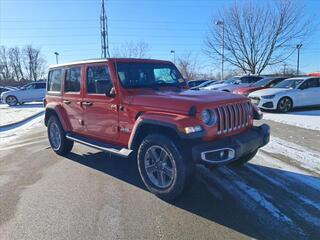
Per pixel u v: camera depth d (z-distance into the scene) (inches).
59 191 175.0
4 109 722.2
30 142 312.2
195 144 147.3
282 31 1040.2
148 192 171.8
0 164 231.8
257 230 130.0
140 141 174.2
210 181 184.4
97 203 158.4
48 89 261.6
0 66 3405.5
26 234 129.8
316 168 203.9
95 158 241.3
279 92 492.1
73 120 228.8
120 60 190.7
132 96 174.9
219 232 129.2
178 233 128.9
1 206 156.7
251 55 1085.8
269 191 168.7
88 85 207.8
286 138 293.6
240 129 169.8
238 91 615.8
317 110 519.5
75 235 128.3
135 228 133.2
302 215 141.9
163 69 210.4
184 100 152.3
